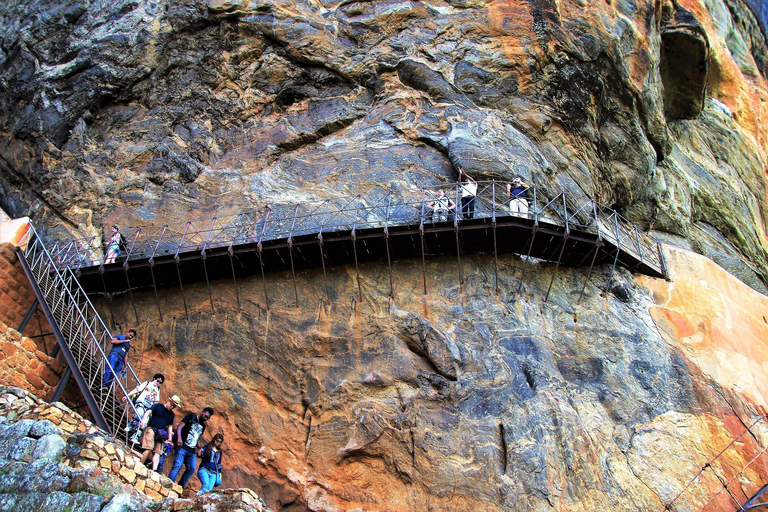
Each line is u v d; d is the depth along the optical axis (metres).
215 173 15.98
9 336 11.53
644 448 12.17
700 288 15.22
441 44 16.92
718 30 26.53
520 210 14.10
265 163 15.94
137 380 12.35
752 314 15.60
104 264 13.66
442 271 13.53
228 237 14.65
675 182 20.02
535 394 12.15
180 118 16.84
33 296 13.12
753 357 14.59
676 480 11.90
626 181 17.52
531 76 16.48
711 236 20.61
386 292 13.34
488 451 11.55
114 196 15.78
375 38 17.22
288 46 17.12
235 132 16.69
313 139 16.23
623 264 14.69
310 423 12.34
